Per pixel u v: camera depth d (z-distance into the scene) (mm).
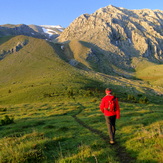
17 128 15836
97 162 6320
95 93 73000
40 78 130500
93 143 8688
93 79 134250
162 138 7820
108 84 120438
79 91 74750
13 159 6914
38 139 10312
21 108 37625
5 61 199750
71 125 15477
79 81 112688
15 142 9812
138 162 6289
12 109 36812
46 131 13031
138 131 10555
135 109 28344
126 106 33562
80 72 158875
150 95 102625
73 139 10250
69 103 43156
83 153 7277
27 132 13648
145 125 13500
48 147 8688
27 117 24484
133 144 8016
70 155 7363
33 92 79812
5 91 98750
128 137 9516
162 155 6293
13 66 181875
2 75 161625
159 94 109562
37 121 19500
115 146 8430
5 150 7938
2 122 19297
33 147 8250
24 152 7418
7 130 15359
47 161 6953
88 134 11336
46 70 155625
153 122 14344
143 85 142375
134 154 7023
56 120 20172
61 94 71562
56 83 99688
